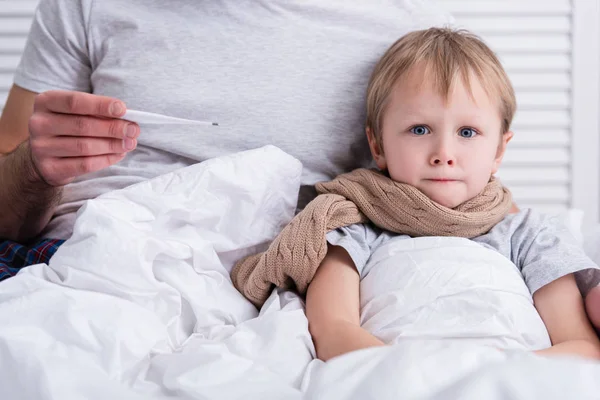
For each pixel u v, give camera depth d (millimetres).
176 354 758
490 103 999
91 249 852
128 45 1139
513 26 1682
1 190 1053
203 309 881
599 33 1680
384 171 1087
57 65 1192
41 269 873
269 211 1016
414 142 984
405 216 970
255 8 1152
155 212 924
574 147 1716
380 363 631
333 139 1143
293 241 918
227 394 659
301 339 815
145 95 1115
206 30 1137
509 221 1007
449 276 858
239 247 989
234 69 1127
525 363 579
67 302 790
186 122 864
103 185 1113
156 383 737
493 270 867
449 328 814
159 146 1108
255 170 991
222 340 825
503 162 1724
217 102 1112
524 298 864
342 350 793
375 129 1080
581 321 882
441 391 580
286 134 1123
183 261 910
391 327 842
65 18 1177
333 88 1142
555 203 1740
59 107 904
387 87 1036
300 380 743
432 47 1041
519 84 1700
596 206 1734
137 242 863
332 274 924
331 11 1170
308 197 1150
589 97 1701
